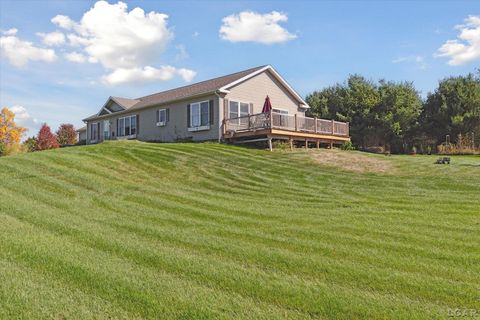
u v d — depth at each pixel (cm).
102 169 1196
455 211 734
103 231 594
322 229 617
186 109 2184
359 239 562
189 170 1240
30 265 445
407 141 3338
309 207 787
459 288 391
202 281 411
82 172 1130
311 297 371
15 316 332
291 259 476
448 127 3206
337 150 1889
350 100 3397
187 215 714
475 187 973
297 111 2383
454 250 512
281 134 1783
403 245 533
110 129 2830
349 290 388
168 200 841
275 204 819
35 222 638
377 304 356
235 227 630
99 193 895
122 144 1700
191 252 505
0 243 516
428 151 2794
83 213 712
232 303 360
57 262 455
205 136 2067
